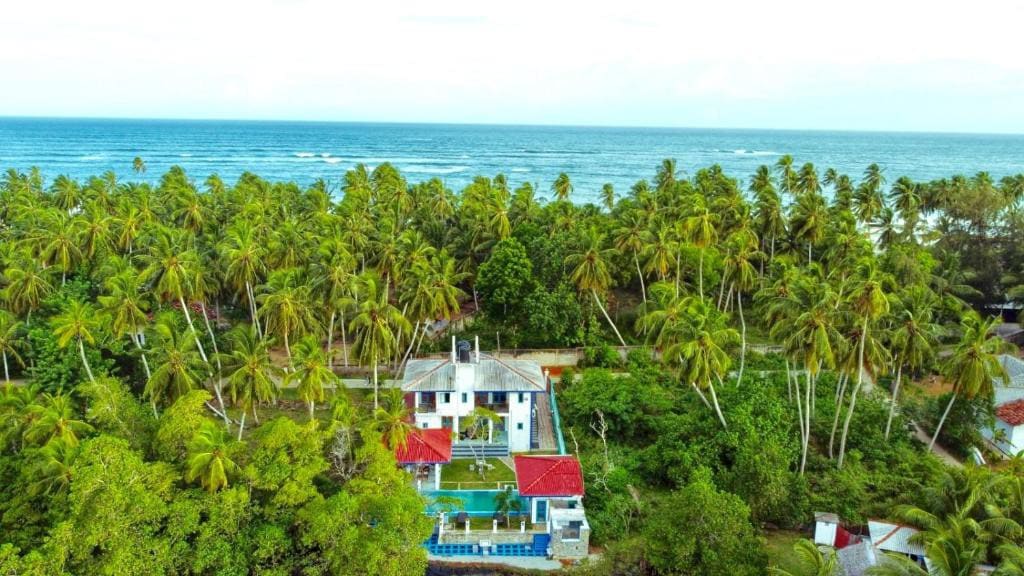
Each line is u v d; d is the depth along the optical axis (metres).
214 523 34.53
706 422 53.16
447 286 64.31
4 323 59.34
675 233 75.75
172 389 48.03
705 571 38.09
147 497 33.09
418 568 36.34
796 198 94.69
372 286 57.47
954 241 85.12
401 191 102.00
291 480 36.16
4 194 98.50
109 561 31.59
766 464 46.50
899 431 55.91
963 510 37.84
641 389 59.25
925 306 55.09
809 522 47.09
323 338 76.88
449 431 52.66
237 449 37.69
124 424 40.22
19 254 70.81
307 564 35.94
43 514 37.47
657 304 68.50
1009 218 82.69
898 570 32.97
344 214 88.81
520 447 55.91
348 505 35.22
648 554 40.12
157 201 93.31
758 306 67.94
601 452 54.88
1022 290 72.06
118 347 59.03
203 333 66.56
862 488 48.22
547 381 65.62
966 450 55.00
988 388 48.84
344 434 40.97
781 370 65.44
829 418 55.94
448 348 74.00
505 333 75.12
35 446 39.50
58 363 57.09
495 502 47.62
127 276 55.75
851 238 76.12
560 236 78.25
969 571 32.72
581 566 42.22
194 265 60.66
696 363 49.94
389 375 69.06
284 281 57.75
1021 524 37.22
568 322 72.19
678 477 50.44
